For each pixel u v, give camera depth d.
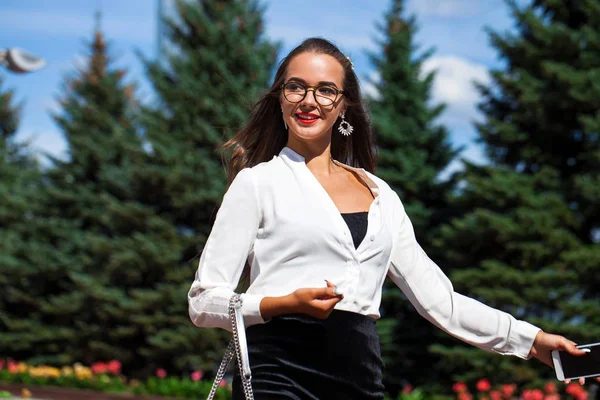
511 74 15.91
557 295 14.38
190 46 20.80
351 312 2.62
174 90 20.06
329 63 2.83
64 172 23.61
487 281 14.85
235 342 2.52
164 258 19.06
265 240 2.66
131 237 20.17
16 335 21.55
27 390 16.97
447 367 15.21
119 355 20.02
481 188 15.02
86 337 20.75
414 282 2.90
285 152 2.79
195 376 16.59
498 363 14.50
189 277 19.47
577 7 15.69
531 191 14.98
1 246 22.52
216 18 20.77
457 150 18.05
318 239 2.61
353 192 2.80
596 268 14.12
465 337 2.95
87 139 23.16
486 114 16.48
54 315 22.17
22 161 29.30
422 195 17.88
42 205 23.64
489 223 14.62
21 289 22.67
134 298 19.88
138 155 20.03
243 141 3.08
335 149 3.15
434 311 2.92
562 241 14.38
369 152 3.16
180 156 19.59
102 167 21.33
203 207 19.56
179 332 18.77
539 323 13.94
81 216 23.34
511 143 15.82
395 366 16.98
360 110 3.05
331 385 2.58
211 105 19.61
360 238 2.68
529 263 14.80
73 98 24.20
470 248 15.71
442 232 15.59
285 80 2.88
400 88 18.53
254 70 20.28
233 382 2.69
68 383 17.33
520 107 15.96
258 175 2.70
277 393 2.55
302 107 2.79
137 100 25.73
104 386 17.02
